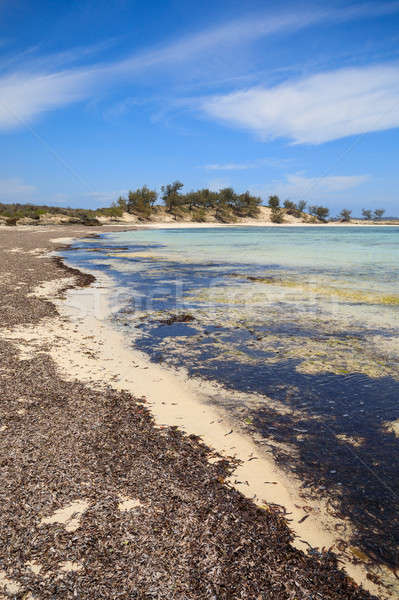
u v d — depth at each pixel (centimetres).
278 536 371
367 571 339
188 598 285
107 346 995
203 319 1280
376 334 1091
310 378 796
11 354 861
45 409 601
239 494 433
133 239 5962
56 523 354
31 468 437
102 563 311
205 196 16288
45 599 276
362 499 440
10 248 3809
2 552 317
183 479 451
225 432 584
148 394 710
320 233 8794
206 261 3038
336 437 576
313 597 302
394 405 676
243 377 804
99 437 530
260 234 8088
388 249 4153
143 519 368
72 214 11112
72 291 1733
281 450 539
